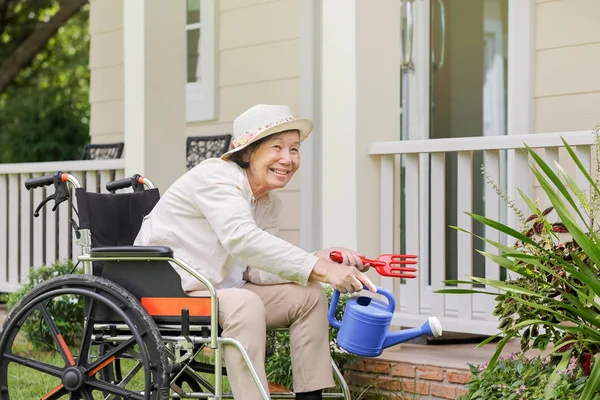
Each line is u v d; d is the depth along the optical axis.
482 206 7.07
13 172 7.59
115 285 3.75
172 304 3.79
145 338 3.67
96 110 8.66
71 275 3.81
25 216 7.60
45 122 17.09
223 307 3.79
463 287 5.19
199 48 7.86
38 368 3.87
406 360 4.82
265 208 4.28
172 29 6.24
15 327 3.87
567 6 5.67
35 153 16.88
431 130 6.80
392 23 5.34
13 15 18.69
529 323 3.76
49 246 7.38
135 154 6.19
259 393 3.74
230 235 3.83
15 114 17.42
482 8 7.07
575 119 5.65
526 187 4.91
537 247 3.74
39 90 17.88
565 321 3.90
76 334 6.61
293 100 7.19
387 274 3.97
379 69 5.28
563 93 5.70
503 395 3.87
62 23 16.42
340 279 3.73
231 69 7.62
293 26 7.17
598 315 3.70
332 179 5.28
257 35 7.43
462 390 4.55
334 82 5.27
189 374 4.16
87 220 4.12
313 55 6.96
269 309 4.02
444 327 5.13
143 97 6.13
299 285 4.02
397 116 5.37
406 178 5.34
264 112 4.03
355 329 3.86
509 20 5.87
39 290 3.84
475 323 5.01
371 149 5.24
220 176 3.97
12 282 7.66
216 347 3.70
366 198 5.25
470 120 7.14
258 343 3.77
